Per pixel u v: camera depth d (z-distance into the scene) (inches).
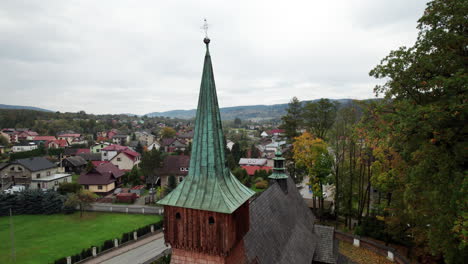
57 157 4121.6
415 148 846.5
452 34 721.0
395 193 1191.6
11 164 2733.8
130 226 1815.9
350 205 1695.4
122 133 7219.5
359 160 1620.3
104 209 2137.1
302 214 1151.0
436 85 701.9
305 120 2192.4
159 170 2815.0
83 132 7347.4
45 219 1961.1
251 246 660.1
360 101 1025.5
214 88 532.4
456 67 734.5
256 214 773.9
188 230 512.7
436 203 744.3
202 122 532.1
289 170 2255.2
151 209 2119.8
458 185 679.7
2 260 1365.7
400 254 1296.8
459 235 679.7
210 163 523.2
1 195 2066.9
